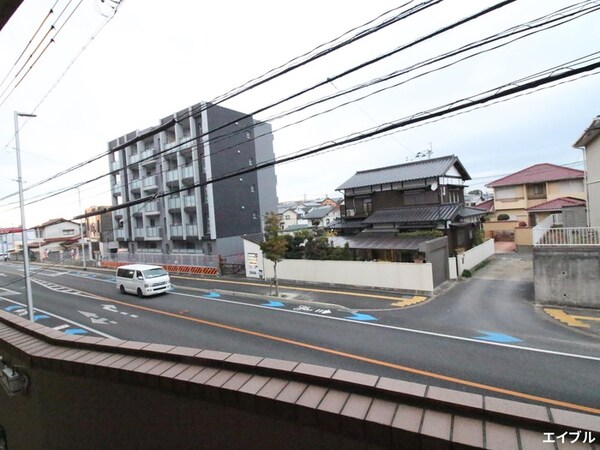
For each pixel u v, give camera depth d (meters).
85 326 12.78
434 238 17.69
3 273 33.22
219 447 1.94
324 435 1.64
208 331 11.41
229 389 1.87
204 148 28.00
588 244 11.62
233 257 25.31
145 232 33.09
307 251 19.17
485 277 16.81
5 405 3.43
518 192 29.16
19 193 14.36
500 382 6.95
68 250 43.81
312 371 1.96
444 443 1.39
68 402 2.59
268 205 32.81
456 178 22.73
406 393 1.67
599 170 14.99
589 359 7.78
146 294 17.34
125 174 34.31
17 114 14.23
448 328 10.42
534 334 9.52
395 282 15.61
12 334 3.24
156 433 2.17
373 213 22.72
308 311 13.27
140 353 2.48
